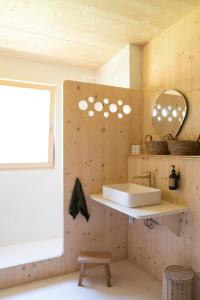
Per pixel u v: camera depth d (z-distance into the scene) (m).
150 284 2.30
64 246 2.51
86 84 2.62
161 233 2.36
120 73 3.01
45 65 3.36
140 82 2.88
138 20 2.35
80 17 2.29
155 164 2.43
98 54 3.13
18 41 2.78
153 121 2.67
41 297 2.10
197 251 1.96
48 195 3.40
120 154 2.79
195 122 2.16
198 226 1.96
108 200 2.32
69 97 2.54
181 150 2.06
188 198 2.05
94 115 2.65
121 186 2.63
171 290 1.83
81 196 2.54
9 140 3.20
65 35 2.64
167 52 2.49
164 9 2.17
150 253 2.49
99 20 2.35
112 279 2.39
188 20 2.25
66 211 2.53
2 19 2.32
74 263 2.55
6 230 3.14
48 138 3.39
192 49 2.21
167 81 2.49
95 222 2.66
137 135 2.86
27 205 3.27
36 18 2.31
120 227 2.80
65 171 2.52
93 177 2.65
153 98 2.69
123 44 2.85
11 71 3.17
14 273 2.28
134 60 2.85
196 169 1.98
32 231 3.29
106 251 2.72
